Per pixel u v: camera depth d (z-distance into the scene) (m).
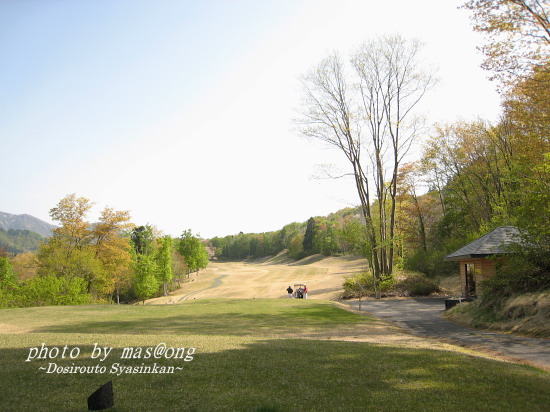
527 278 16.02
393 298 35.19
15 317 21.44
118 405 5.89
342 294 38.75
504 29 17.14
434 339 14.32
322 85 37.97
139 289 50.47
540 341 12.18
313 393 6.50
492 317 16.47
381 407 5.88
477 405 5.96
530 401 6.15
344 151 39.03
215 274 92.56
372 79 37.97
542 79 17.89
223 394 6.43
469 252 24.06
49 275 37.84
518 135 26.11
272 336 14.71
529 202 16.53
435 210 60.03
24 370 7.81
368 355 9.30
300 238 135.38
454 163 46.97
